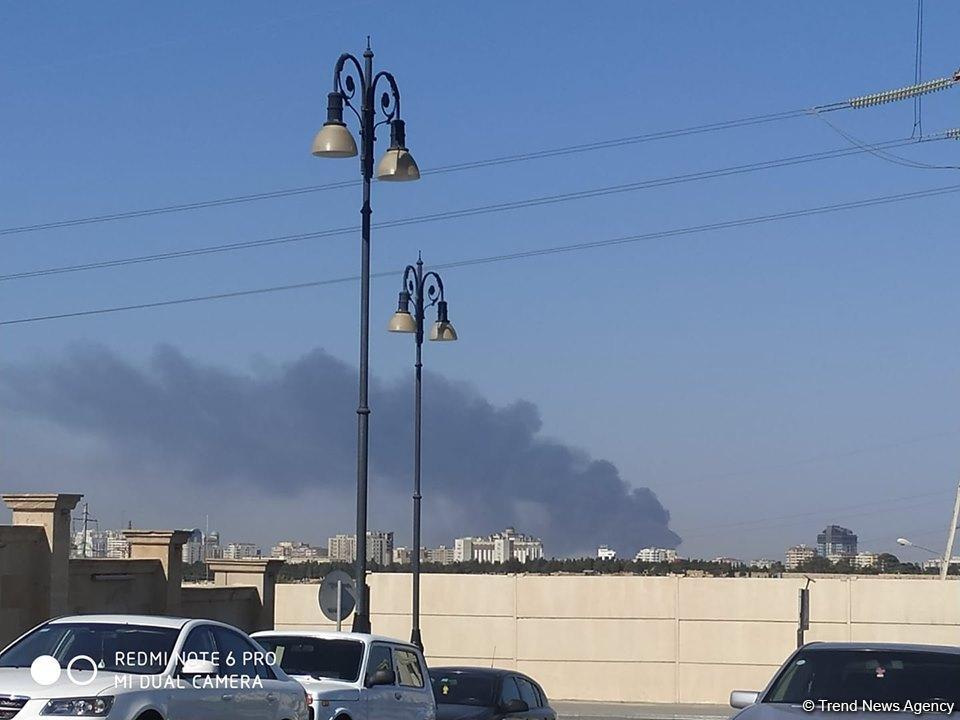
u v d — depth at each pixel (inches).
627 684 1957.4
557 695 1972.2
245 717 608.4
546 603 1987.0
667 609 1958.7
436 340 1322.6
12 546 1011.9
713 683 1936.5
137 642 588.4
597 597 1977.1
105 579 1141.1
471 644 2001.7
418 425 1301.7
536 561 3154.5
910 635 1894.7
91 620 608.7
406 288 1270.9
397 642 770.2
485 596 2004.2
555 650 1980.8
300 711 656.4
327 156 883.4
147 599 1214.9
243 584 1443.2
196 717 576.1
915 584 1902.1
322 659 725.3
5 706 529.0
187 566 1887.3
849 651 552.4
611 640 1968.5
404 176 922.7
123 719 535.5
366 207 938.7
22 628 1017.5
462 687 842.8
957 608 1886.1
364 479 939.3
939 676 532.7
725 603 1943.9
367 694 711.7
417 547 1291.8
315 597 2018.9
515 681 880.3
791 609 1926.7
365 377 943.0
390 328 1263.5
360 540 935.0
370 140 932.6
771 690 538.0
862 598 1909.4
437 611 2014.0
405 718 743.7
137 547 1234.6
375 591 2028.8
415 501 1299.2
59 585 1045.2
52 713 526.9
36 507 1042.1
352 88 923.4
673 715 1720.0
